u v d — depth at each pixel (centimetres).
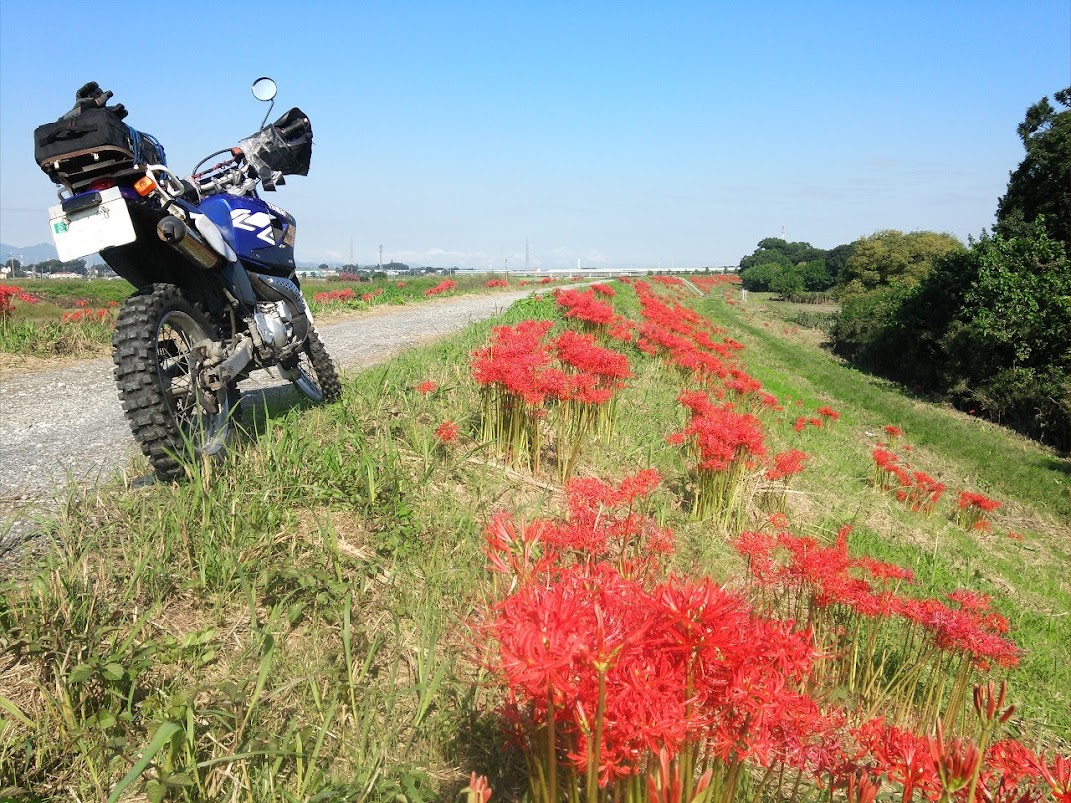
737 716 163
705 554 466
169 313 359
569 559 309
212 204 420
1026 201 2095
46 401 599
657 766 150
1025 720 414
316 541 318
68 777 190
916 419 1452
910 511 808
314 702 231
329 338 1045
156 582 258
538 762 166
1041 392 1480
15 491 358
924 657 381
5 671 210
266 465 353
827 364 2323
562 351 628
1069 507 980
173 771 188
